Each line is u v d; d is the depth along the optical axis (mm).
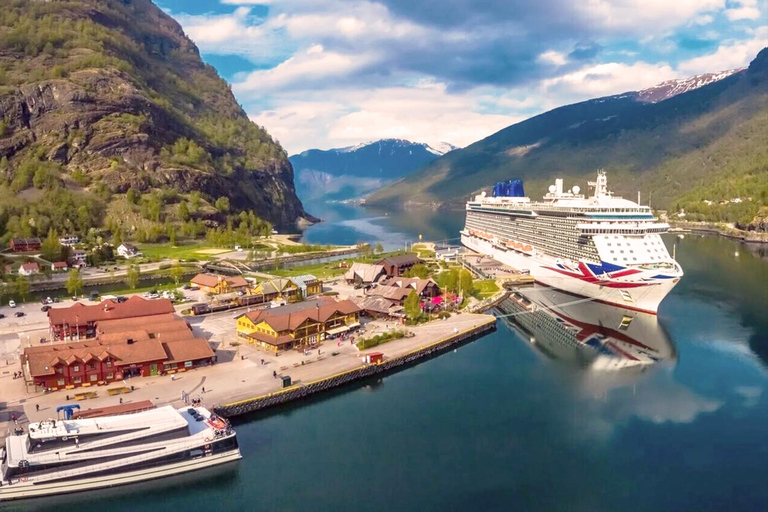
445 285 193375
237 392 109938
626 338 154750
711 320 169625
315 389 115500
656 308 172000
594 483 85375
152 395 107875
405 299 173250
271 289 189250
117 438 84562
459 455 93250
